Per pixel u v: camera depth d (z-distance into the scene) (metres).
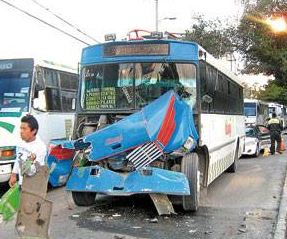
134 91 10.35
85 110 10.61
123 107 10.37
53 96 14.27
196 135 9.80
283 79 50.47
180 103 9.46
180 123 9.38
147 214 9.78
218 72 12.59
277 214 9.98
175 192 9.07
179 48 10.28
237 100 17.55
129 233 8.23
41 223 6.14
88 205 10.55
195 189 9.56
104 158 9.41
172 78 10.25
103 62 10.61
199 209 10.39
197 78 10.19
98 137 9.40
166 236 8.09
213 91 11.74
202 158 10.96
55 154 11.41
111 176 9.34
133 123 9.23
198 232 8.40
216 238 8.04
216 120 12.16
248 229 8.68
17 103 12.84
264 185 14.16
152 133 9.10
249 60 48.66
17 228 6.15
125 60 10.46
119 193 9.21
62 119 14.73
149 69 10.35
